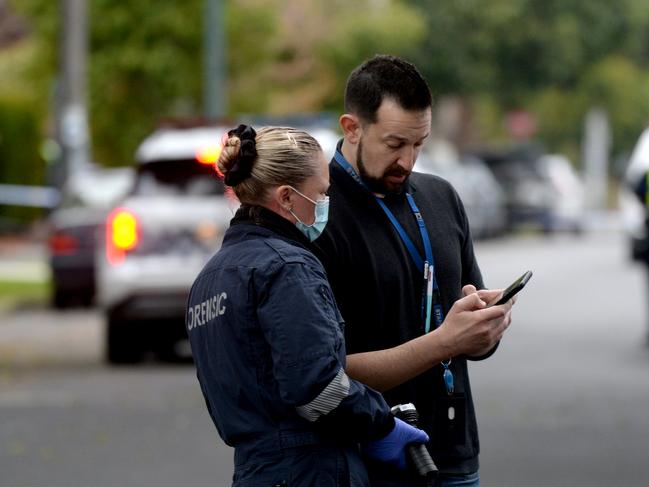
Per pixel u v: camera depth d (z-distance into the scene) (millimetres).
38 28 81188
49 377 36188
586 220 120125
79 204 54594
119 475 24656
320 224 12492
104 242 36219
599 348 40656
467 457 13922
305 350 11773
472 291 13727
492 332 13062
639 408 30891
